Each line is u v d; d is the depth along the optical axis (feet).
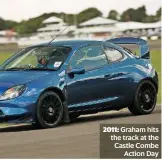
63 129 63.10
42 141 55.06
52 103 65.21
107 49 71.46
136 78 72.74
